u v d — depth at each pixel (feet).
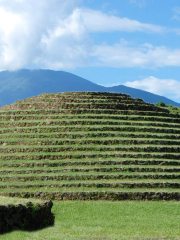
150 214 99.81
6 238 67.36
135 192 114.21
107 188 117.39
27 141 146.20
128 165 130.11
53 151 139.13
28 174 125.29
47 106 173.99
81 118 161.99
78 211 101.50
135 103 182.80
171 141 148.77
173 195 115.24
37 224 79.66
